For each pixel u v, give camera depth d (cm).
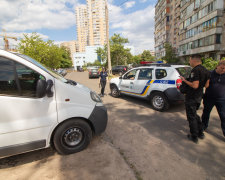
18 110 204
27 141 213
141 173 208
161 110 464
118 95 675
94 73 1770
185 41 3078
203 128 309
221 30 2144
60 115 229
